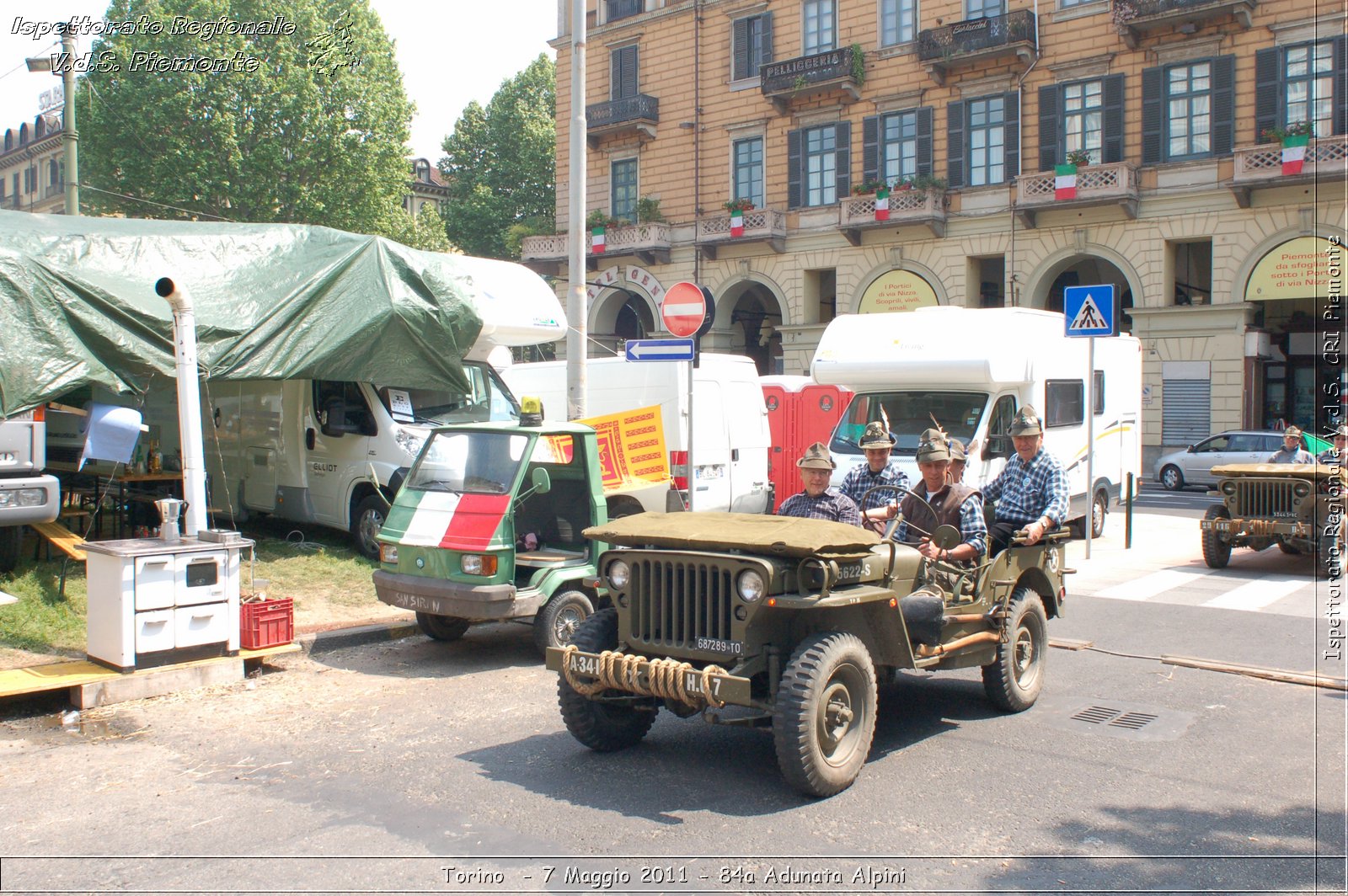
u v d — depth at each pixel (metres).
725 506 13.69
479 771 5.89
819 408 18.12
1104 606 10.72
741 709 5.86
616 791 5.57
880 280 33.38
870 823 5.12
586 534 5.94
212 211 35.41
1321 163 25.94
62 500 12.56
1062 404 15.04
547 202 56.28
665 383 13.27
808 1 34.75
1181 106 28.50
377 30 39.12
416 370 11.68
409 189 41.31
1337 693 7.53
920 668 6.13
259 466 13.34
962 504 6.90
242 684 7.75
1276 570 13.15
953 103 31.86
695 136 37.19
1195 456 26.56
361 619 9.58
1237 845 4.88
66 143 17.58
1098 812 5.28
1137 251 29.12
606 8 39.66
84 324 9.48
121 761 6.07
